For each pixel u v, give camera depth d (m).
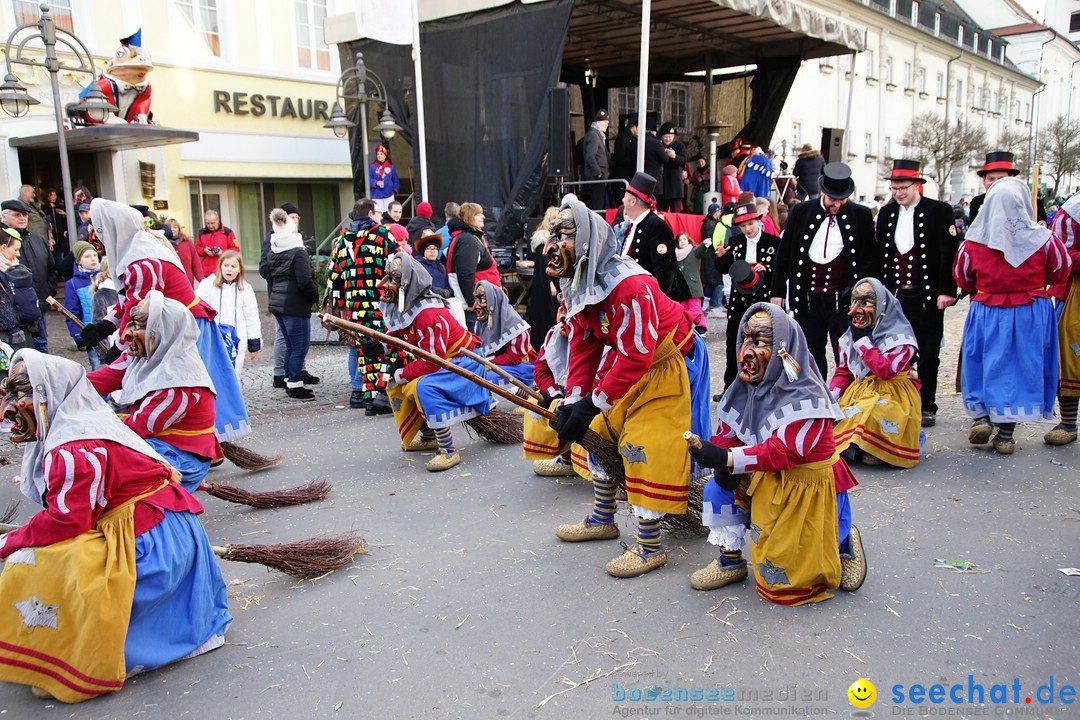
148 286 5.45
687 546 4.38
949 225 6.21
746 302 7.09
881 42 28.14
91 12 14.12
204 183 16.30
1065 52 50.81
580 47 14.45
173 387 4.45
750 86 15.96
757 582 3.74
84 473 3.05
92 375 4.77
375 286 7.47
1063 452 5.79
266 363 10.28
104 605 3.07
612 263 3.88
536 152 10.24
